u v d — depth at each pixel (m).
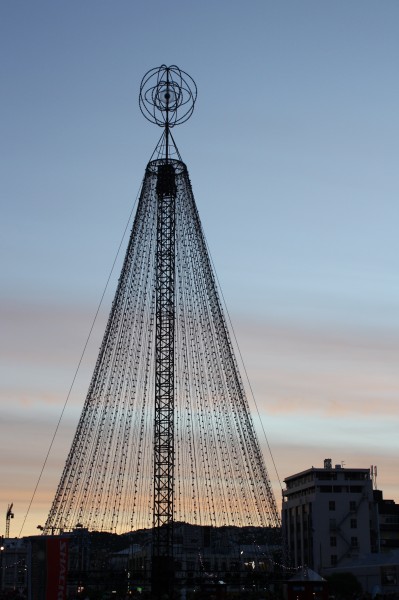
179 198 93.75
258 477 86.06
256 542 85.25
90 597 82.31
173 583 81.06
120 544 83.69
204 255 92.00
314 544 175.12
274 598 85.19
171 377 87.81
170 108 98.56
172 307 89.75
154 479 85.19
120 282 90.44
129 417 86.56
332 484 180.38
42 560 52.84
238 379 87.94
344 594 122.25
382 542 184.62
